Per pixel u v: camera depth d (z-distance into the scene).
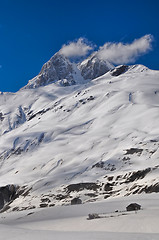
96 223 48.91
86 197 138.12
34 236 31.70
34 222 64.25
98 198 129.25
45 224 58.12
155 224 42.09
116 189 136.75
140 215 49.41
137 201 78.38
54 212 77.25
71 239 29.58
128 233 34.09
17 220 77.06
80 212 72.75
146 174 140.38
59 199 144.88
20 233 34.28
